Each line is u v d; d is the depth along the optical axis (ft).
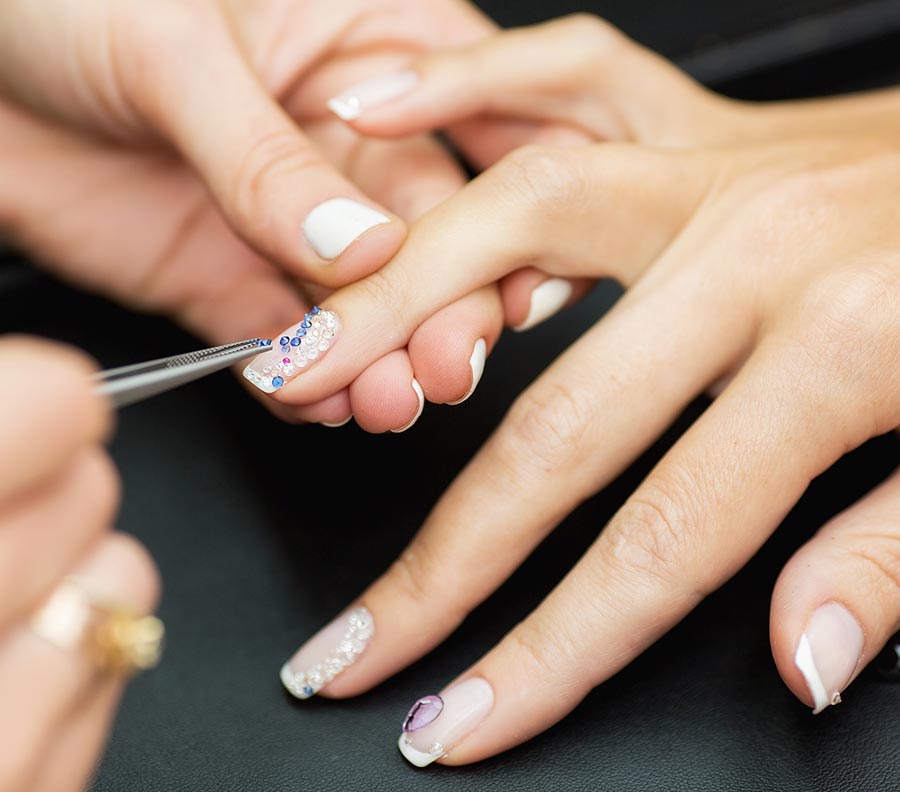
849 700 0.86
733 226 0.95
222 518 0.97
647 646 0.86
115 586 0.67
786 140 1.04
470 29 1.14
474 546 0.90
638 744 0.85
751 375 0.89
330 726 0.87
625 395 0.92
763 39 1.23
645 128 1.10
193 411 1.04
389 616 0.89
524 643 0.86
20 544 0.64
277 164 0.92
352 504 0.97
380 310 0.89
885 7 1.22
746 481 0.86
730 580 0.92
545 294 0.98
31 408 0.61
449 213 0.92
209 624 0.92
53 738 0.66
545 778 0.84
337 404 0.92
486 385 1.04
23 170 1.09
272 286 1.09
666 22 1.25
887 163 0.98
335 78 1.11
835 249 0.94
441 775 0.84
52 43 1.02
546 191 0.93
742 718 0.85
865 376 0.87
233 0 1.07
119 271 1.11
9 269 1.13
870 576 0.83
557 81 1.07
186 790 0.84
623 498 0.97
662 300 0.94
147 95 0.98
